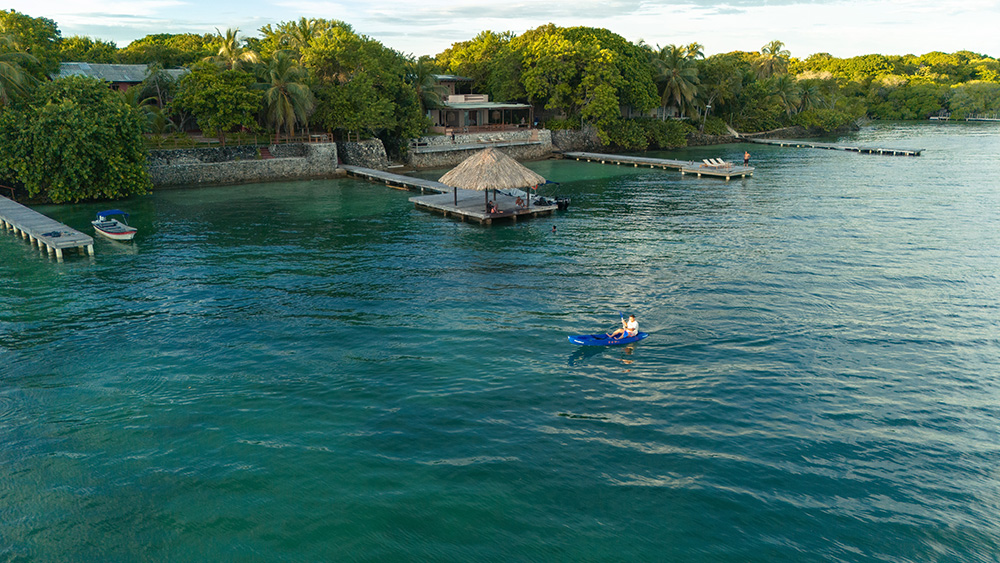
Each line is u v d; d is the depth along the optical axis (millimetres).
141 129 57031
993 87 168750
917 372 21172
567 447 16938
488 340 24281
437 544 13375
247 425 18203
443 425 18109
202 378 21312
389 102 73375
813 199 54188
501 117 97938
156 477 15805
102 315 27484
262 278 32750
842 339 23969
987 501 14578
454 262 35594
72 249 38875
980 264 33438
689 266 33906
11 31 66500
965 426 17828
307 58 73062
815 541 13336
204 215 49156
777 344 23578
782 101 128375
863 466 15969
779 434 17484
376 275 33156
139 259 36594
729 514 14172
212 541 13555
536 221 47250
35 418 18797
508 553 13086
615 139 97562
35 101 53250
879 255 35438
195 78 64062
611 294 29531
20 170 50688
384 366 22062
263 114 69438
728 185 63938
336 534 13695
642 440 17266
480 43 109062
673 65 108500
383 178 64875
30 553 13289
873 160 82938
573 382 20750
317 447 17000
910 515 14125
